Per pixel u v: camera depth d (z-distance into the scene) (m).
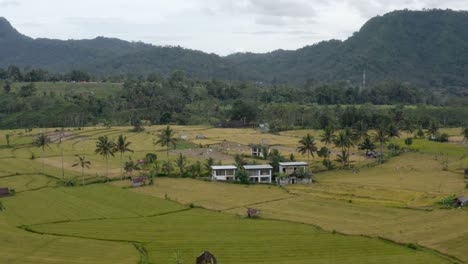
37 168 191.62
